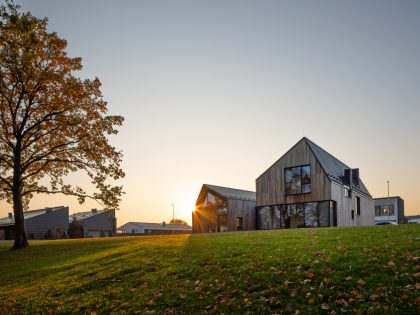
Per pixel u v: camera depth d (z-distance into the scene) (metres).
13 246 24.28
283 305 7.83
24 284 13.24
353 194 39.53
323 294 7.94
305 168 34.62
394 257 9.57
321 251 11.41
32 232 63.03
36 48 24.09
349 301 7.39
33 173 25.03
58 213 66.88
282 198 35.53
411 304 6.81
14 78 23.42
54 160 25.58
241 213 42.50
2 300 11.36
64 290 11.55
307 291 8.25
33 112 25.14
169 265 12.59
